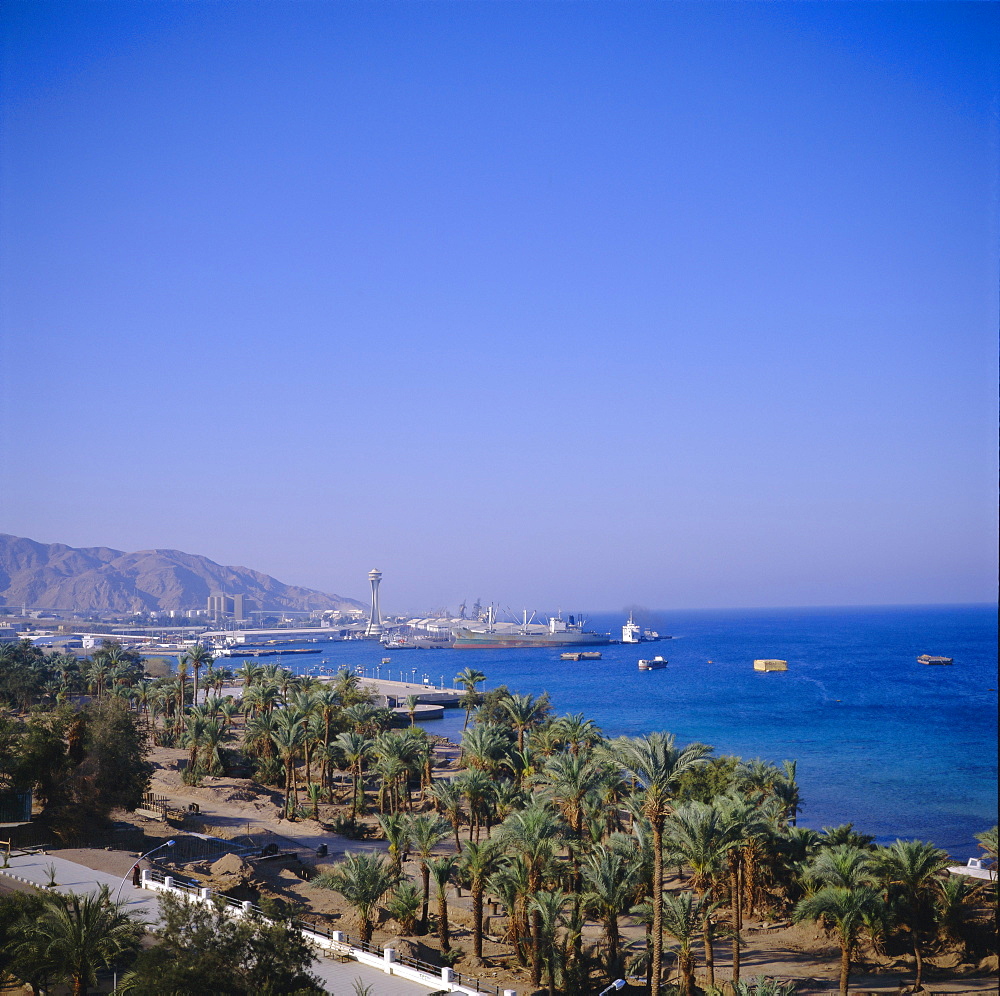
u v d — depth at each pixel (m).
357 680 153.88
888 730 186.88
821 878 56.00
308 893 63.00
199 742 112.62
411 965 45.69
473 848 52.12
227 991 33.09
